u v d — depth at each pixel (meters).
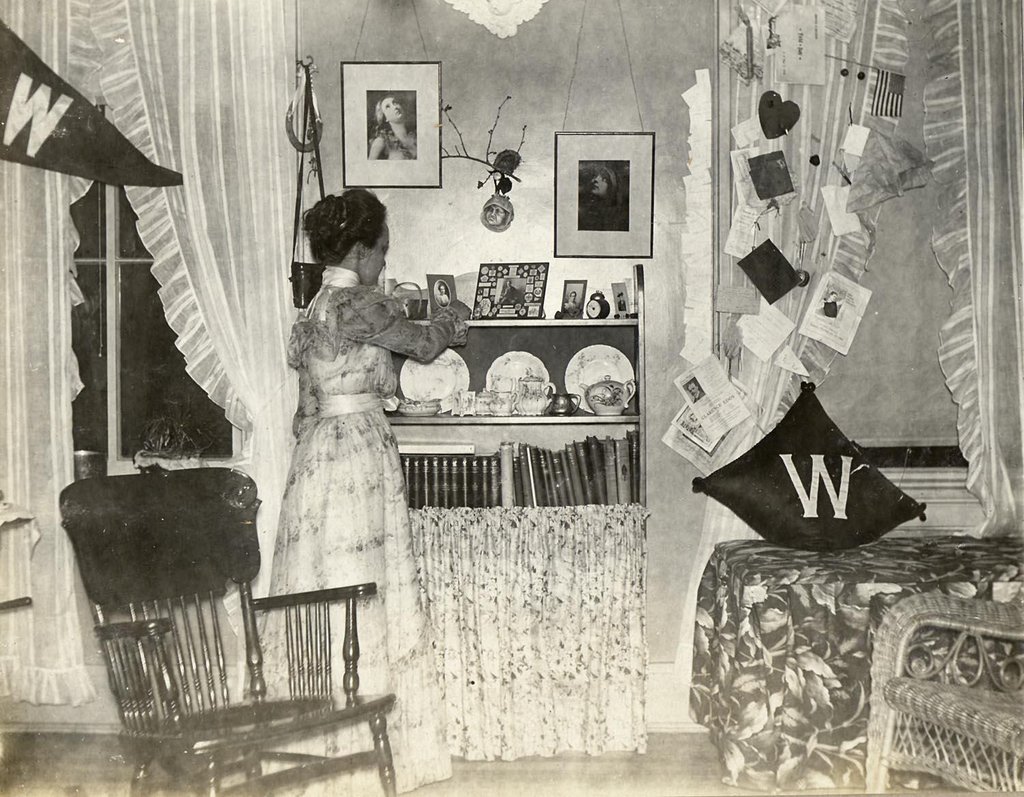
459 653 3.98
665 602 4.26
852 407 4.32
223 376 4.20
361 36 4.23
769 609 3.56
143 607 3.22
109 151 4.14
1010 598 3.59
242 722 2.92
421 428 4.28
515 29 4.26
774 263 4.27
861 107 4.31
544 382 4.17
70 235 4.24
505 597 3.99
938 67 4.32
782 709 3.54
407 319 3.72
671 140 4.28
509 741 3.95
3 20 4.11
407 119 4.23
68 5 4.14
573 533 4.03
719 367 4.28
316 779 3.45
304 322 3.59
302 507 3.53
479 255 4.26
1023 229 4.30
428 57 4.25
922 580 3.56
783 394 4.30
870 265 4.33
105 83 4.14
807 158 4.31
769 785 3.55
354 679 3.20
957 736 2.97
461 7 4.25
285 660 3.51
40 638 4.16
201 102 4.18
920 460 4.32
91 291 4.30
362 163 4.23
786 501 4.14
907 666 3.33
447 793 3.64
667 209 4.28
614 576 4.03
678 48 4.28
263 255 4.20
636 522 4.06
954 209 4.32
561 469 4.08
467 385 4.23
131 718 2.90
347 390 3.57
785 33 4.29
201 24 4.17
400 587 3.63
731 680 3.82
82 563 3.15
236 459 4.23
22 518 3.89
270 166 4.19
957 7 4.30
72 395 4.24
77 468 4.26
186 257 4.18
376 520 3.55
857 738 3.51
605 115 4.27
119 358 4.30
